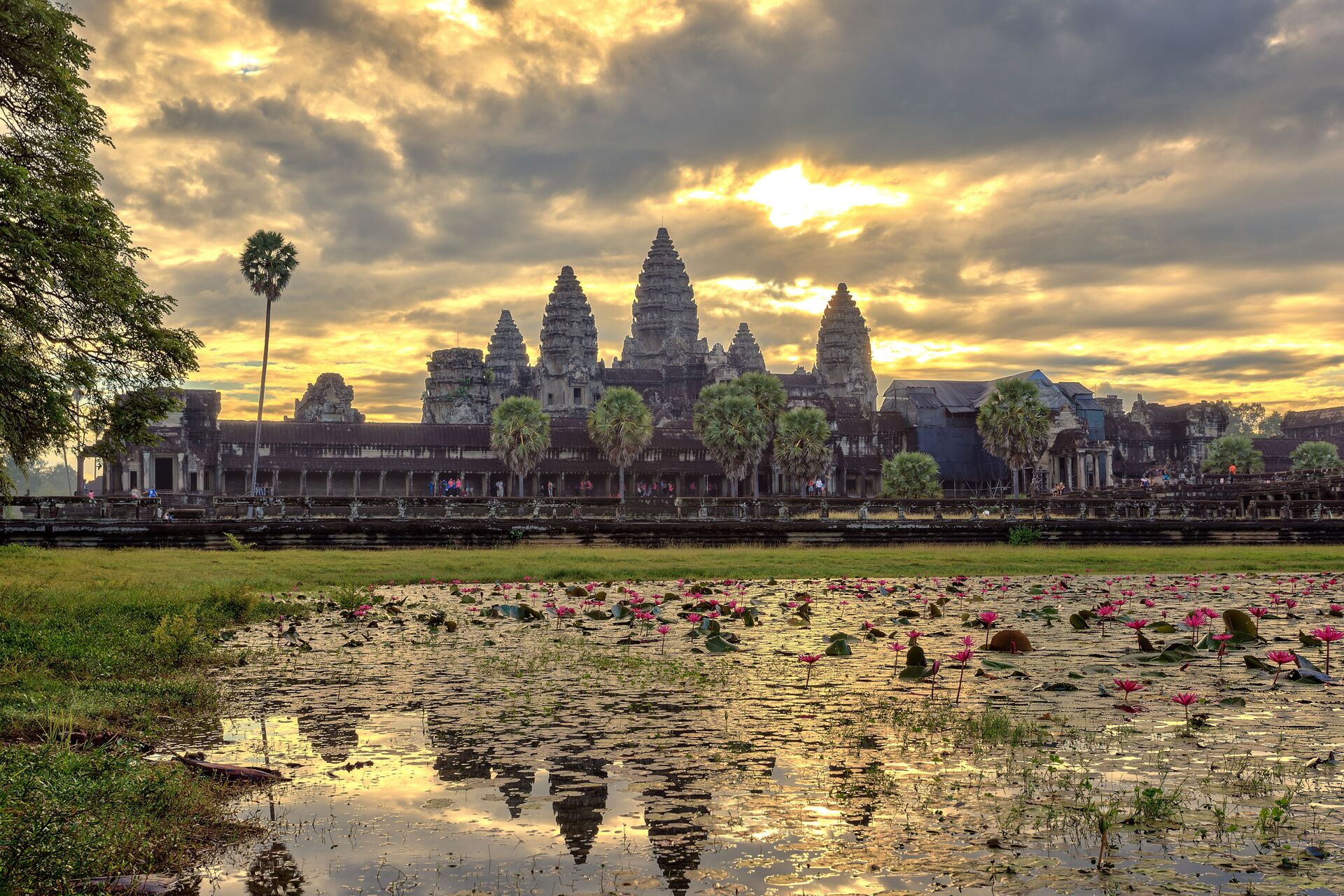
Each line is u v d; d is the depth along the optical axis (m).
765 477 132.25
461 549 41.53
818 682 13.75
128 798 8.08
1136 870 6.67
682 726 11.10
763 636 18.41
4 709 11.35
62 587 24.59
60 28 22.33
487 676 14.38
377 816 8.08
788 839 7.43
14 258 19.72
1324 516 59.88
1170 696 12.45
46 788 7.68
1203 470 130.50
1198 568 37.31
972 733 10.68
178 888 6.66
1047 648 16.62
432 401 179.50
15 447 23.23
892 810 8.10
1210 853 7.02
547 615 22.08
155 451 112.50
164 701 12.64
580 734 10.75
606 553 39.31
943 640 17.78
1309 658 15.34
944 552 41.59
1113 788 8.62
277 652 16.95
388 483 127.25
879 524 48.62
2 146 22.17
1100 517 55.69
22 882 6.57
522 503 51.34
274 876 6.84
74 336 22.44
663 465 128.38
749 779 9.02
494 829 7.73
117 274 21.97
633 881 6.64
